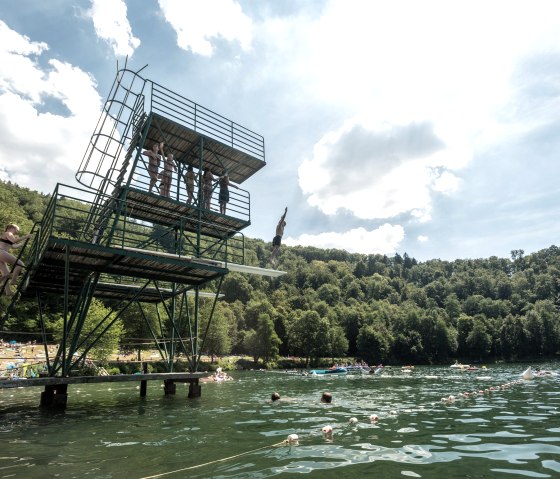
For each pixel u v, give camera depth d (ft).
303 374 175.42
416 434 32.65
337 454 25.59
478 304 564.30
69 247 45.19
